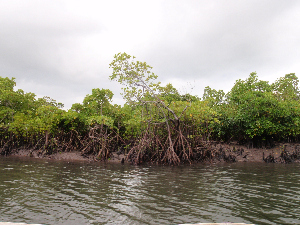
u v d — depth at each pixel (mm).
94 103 22672
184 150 18312
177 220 6402
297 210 7254
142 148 18500
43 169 14281
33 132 23031
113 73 19062
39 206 7418
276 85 26484
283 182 11195
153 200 8164
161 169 15172
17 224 4672
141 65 19125
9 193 8781
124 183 10773
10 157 20641
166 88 19672
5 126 23203
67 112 22828
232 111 23844
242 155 21172
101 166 16156
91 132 21281
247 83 25188
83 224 6098
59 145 21984
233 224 5066
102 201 8016
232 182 11141
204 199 8328
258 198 8492
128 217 6590
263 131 21922
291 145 23469
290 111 21391
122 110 24484
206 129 21562
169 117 19500
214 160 19422
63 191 9211
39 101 27953
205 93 31047
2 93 24469
